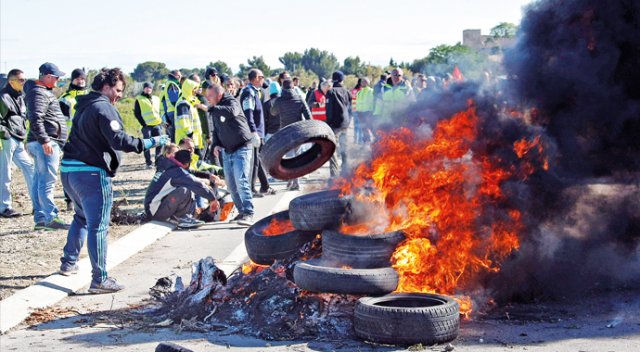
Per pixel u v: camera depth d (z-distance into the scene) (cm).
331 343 657
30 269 962
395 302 705
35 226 1252
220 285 758
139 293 851
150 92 2228
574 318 726
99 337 688
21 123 1314
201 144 1662
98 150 843
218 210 1346
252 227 870
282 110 1639
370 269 703
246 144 1298
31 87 1193
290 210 830
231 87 1675
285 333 680
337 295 718
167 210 1284
